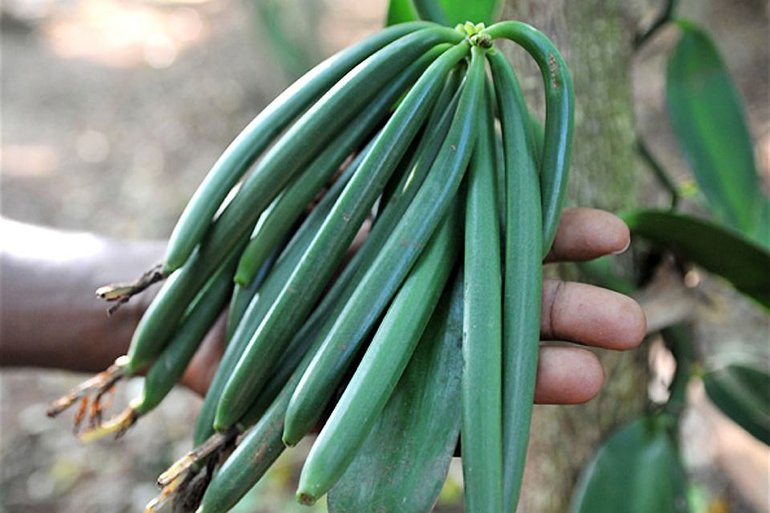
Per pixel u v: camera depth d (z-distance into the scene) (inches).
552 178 13.6
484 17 16.3
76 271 21.0
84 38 104.9
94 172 74.8
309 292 13.6
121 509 42.0
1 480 44.3
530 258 13.1
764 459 36.1
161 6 114.0
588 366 14.5
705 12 71.1
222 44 96.1
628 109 19.6
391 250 13.1
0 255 21.3
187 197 69.0
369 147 14.5
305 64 76.9
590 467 19.6
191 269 14.7
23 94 90.0
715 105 21.2
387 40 14.2
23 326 20.8
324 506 38.6
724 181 21.1
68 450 45.6
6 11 105.2
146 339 15.2
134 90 89.4
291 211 14.5
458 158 13.3
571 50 18.6
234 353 14.6
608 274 19.2
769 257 17.8
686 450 37.3
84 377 50.9
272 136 14.4
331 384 12.8
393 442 12.9
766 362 39.4
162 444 45.4
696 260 19.1
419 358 13.4
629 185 19.9
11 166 76.0
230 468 13.4
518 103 13.6
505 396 12.6
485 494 12.0
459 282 13.6
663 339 20.5
